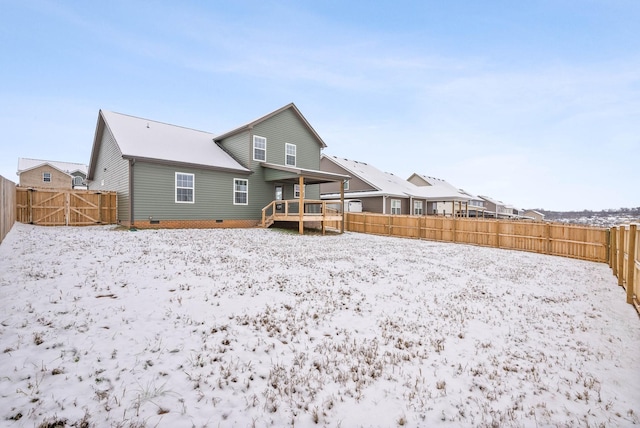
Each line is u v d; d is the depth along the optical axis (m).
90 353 3.90
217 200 18.12
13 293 5.48
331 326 5.48
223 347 4.38
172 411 3.02
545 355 4.85
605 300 7.82
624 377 4.24
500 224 16.89
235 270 8.21
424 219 20.09
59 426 2.69
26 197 14.54
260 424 2.96
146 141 17.05
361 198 31.17
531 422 3.25
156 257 8.79
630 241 7.55
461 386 3.89
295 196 22.31
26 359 3.63
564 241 14.41
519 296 8.03
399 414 3.27
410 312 6.47
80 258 8.07
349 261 10.69
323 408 3.28
